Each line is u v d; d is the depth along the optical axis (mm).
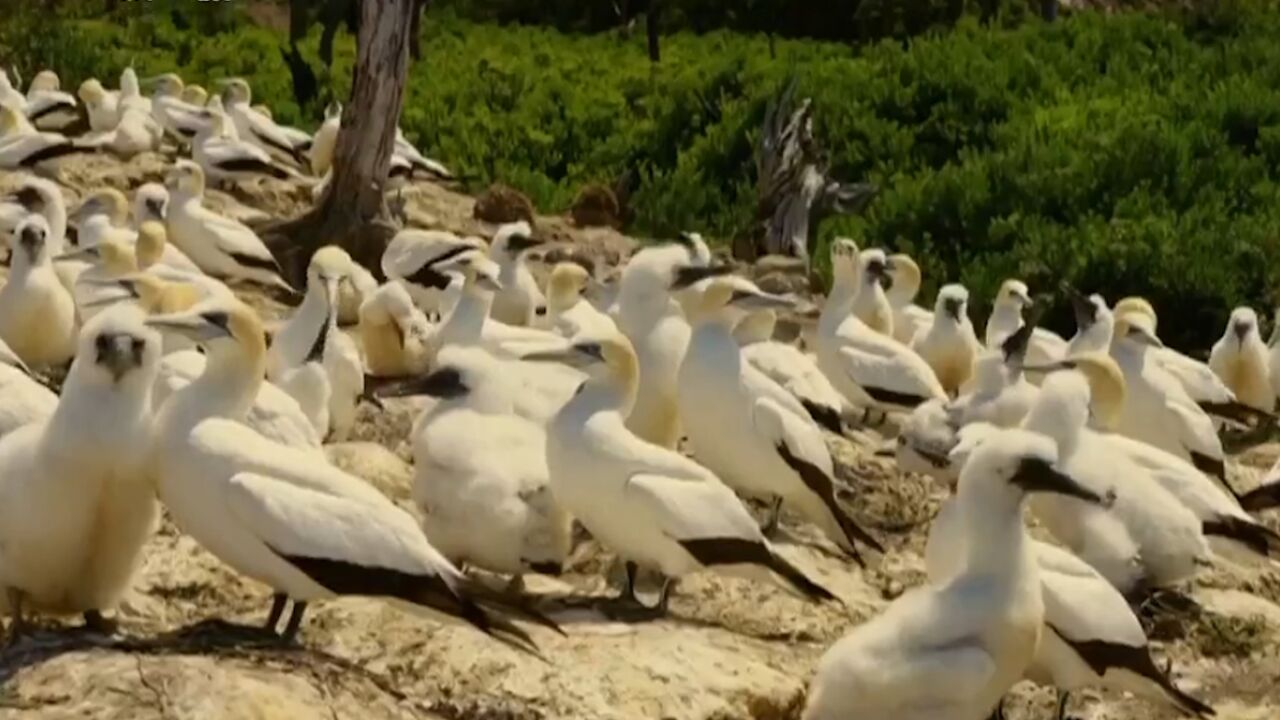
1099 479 11797
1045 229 24422
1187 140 26703
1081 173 26000
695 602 11117
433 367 11359
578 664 9680
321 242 21719
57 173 23188
